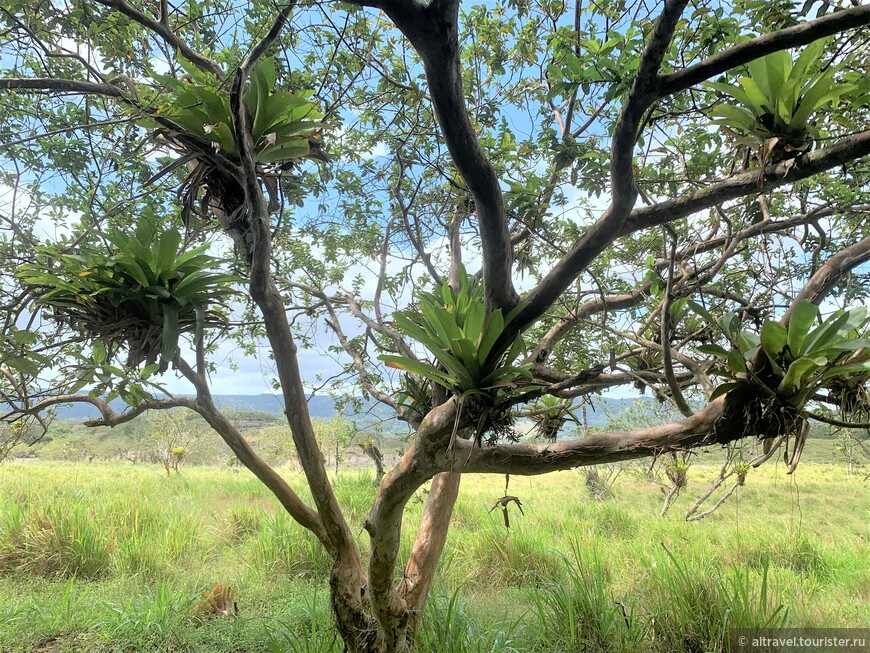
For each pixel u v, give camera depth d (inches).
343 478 450.3
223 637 161.8
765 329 56.7
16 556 221.1
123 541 237.1
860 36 87.2
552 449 68.3
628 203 61.9
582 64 75.9
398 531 85.4
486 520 301.9
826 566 260.5
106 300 77.0
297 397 85.7
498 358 66.6
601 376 80.2
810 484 669.3
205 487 506.6
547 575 218.2
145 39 122.8
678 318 96.8
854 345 53.9
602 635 157.9
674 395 70.3
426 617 146.4
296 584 217.3
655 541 289.1
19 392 97.9
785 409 58.4
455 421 66.7
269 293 78.8
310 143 84.4
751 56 51.3
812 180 121.3
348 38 122.0
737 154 82.1
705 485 636.7
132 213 146.8
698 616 159.0
